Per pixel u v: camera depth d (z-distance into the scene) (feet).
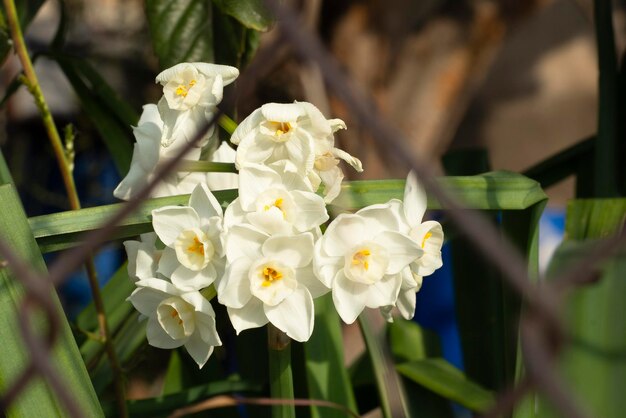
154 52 2.35
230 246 1.84
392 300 1.86
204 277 1.87
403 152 1.36
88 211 1.97
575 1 4.86
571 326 2.08
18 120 5.43
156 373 4.15
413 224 1.90
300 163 1.86
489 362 2.58
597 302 2.10
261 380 2.51
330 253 1.85
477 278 2.62
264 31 2.21
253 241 1.85
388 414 2.26
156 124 2.00
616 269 2.12
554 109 7.41
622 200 2.24
